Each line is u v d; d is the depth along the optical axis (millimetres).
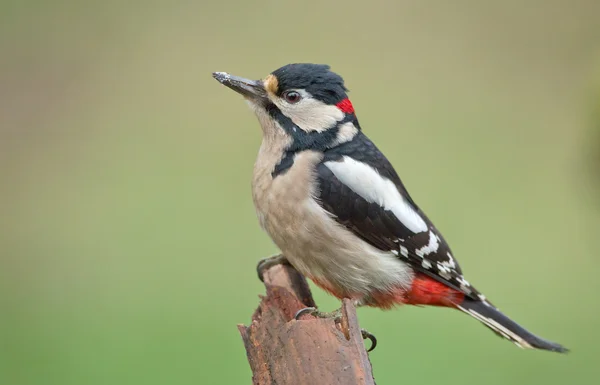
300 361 5641
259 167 7746
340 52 16094
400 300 8031
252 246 12844
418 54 16172
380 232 7660
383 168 7902
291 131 7707
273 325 6355
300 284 7992
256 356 6258
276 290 7078
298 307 6895
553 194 13820
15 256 13133
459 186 13953
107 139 15648
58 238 13516
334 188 7500
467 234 13000
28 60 16328
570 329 10727
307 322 5840
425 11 16375
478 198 13672
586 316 11062
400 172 14414
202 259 12305
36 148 15719
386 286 7824
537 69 16078
